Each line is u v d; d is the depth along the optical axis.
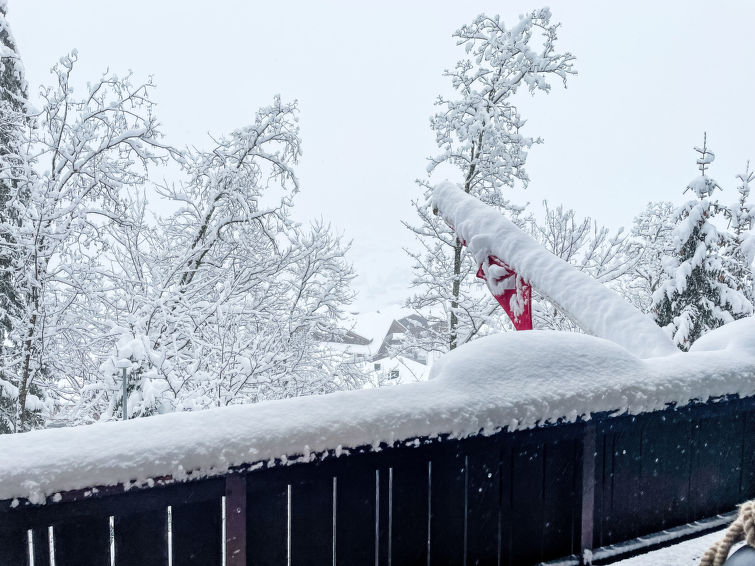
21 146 10.90
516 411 2.34
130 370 7.16
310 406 2.09
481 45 15.80
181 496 1.90
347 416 2.08
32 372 10.82
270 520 2.06
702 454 3.01
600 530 2.73
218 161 12.94
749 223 12.78
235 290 12.80
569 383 2.49
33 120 11.19
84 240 11.37
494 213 4.33
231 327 11.51
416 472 2.30
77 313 11.50
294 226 13.11
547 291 3.88
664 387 2.66
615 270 16.16
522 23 15.32
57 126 10.99
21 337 10.66
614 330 3.49
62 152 10.88
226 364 10.38
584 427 2.60
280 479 2.03
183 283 12.74
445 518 2.37
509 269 4.25
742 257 12.89
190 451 1.84
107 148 11.18
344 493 2.18
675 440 2.91
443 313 16.48
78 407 9.83
